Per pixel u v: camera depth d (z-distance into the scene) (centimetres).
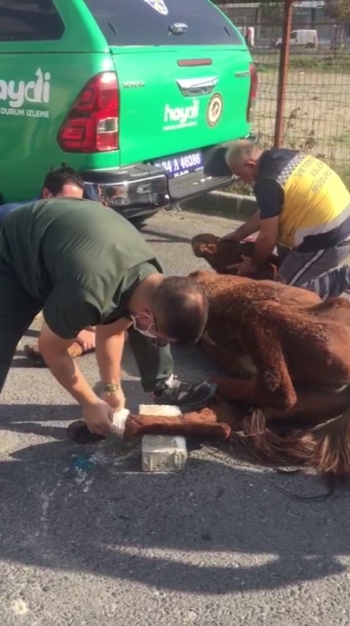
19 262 308
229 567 290
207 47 589
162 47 538
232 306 386
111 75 491
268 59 1179
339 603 273
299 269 469
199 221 743
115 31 507
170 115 548
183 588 279
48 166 512
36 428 379
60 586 279
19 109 513
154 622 263
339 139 1049
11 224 313
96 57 487
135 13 531
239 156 464
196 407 381
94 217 296
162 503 325
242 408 380
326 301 373
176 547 300
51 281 300
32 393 413
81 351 447
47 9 501
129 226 301
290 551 299
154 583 281
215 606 271
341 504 328
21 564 289
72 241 287
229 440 363
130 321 335
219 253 491
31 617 265
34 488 333
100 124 492
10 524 311
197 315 268
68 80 492
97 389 417
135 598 274
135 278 284
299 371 358
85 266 278
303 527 313
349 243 468
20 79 507
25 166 522
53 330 289
